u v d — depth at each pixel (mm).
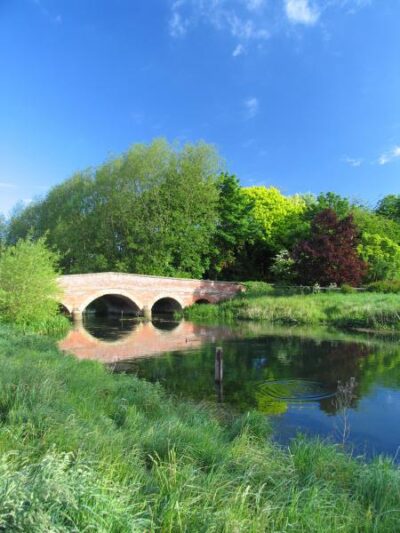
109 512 3023
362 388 11852
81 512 2963
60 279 28969
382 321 23594
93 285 30875
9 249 21422
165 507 3455
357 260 31609
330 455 6117
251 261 46562
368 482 5145
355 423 9117
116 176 39125
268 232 44344
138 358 16125
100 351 17594
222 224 41500
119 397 8672
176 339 21094
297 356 16500
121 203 37594
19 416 5316
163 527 3264
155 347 18688
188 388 11953
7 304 20547
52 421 5340
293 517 3738
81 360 12953
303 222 42406
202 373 13688
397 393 11320
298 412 9836
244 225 41094
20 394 6191
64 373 9328
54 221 45125
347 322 24828
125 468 4285
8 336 15094
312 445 6586
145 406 8422
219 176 42281
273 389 11812
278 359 15930
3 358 9320
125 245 38688
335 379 12914
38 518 2691
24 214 51500
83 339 20875
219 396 11180
